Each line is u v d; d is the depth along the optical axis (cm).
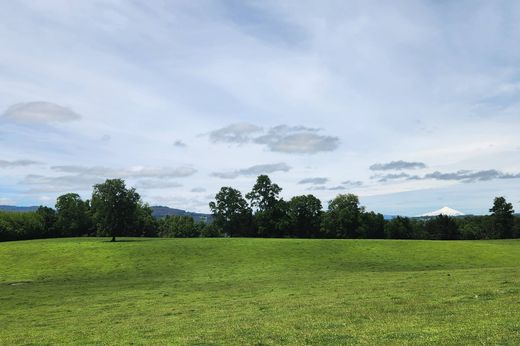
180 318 2520
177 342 1786
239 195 15850
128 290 4525
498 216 17712
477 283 3055
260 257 7500
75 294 4359
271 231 15412
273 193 15675
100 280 5856
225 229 15912
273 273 5838
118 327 2334
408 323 1816
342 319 2042
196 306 3031
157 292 4200
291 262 6981
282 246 8569
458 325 1691
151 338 1944
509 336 1447
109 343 1897
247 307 2781
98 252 8100
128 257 7656
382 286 3403
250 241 9331
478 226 18938
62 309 3334
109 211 10125
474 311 1972
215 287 4425
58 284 5484
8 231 14162
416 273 4603
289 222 15238
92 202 10338
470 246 8338
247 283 4688
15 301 4000
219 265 6856
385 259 7188
